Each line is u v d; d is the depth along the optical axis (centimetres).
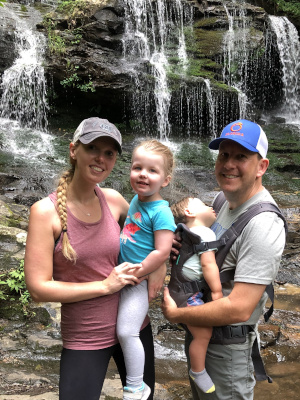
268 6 1692
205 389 245
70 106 1288
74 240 228
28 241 224
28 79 1203
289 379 389
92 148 226
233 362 243
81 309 234
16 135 1139
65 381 229
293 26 1608
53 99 1266
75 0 1324
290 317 498
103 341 238
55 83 1240
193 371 247
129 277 231
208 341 243
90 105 1291
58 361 391
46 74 1220
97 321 235
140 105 1255
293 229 791
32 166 996
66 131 1240
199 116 1312
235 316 227
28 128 1195
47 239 224
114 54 1291
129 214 253
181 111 1299
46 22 1294
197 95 1289
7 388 346
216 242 238
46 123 1231
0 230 562
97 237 234
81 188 233
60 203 227
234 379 243
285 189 1056
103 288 229
